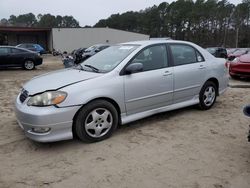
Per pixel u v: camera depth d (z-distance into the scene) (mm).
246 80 9945
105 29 45000
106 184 3156
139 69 4395
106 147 4070
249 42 80812
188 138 4402
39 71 14469
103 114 4238
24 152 3945
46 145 4141
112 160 3689
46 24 100750
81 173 3387
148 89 4707
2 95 7641
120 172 3395
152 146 4102
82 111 4023
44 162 3664
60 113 3811
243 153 3895
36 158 3771
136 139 4348
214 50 25219
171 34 94375
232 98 7066
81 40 43906
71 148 4047
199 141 4289
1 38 40812
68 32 42781
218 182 3184
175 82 5109
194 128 4836
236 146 4121
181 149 4004
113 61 4637
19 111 3953
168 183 3162
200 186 3107
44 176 3332
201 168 3482
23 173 3402
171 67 5082
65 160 3707
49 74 4754
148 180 3223
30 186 3133
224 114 5633
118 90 4328
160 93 4902
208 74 5707
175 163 3602
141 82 4594
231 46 82562
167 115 5527
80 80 4125
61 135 3898
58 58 29484
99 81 4172
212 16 88000
